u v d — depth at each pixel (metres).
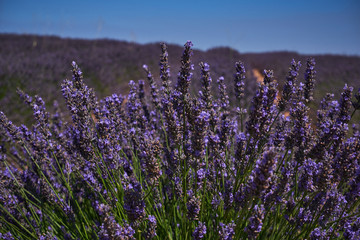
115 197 2.80
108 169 2.89
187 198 2.58
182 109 2.76
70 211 3.01
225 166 2.87
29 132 3.11
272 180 2.36
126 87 14.14
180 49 24.72
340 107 2.84
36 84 12.84
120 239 1.95
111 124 2.87
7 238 2.76
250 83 11.58
